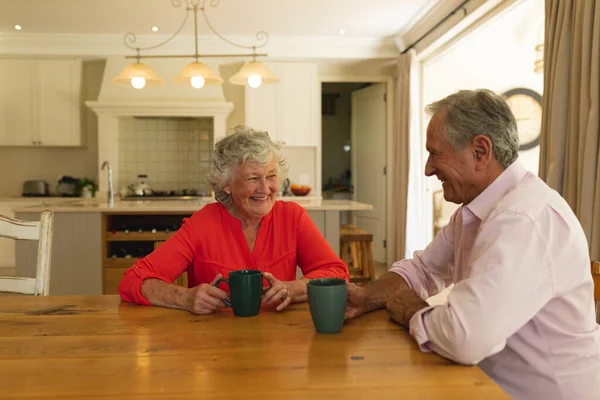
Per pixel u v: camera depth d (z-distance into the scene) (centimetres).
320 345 106
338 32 579
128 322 124
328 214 403
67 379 89
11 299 149
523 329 109
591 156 252
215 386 86
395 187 623
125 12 503
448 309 98
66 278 395
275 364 95
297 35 590
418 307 117
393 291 139
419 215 579
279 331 116
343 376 90
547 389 109
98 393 83
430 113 122
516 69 607
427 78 593
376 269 629
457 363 96
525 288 97
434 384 86
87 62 628
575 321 107
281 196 579
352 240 456
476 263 102
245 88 620
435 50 545
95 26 549
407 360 97
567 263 102
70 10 496
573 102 269
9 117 605
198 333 115
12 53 582
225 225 166
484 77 609
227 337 112
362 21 537
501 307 95
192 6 484
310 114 628
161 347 105
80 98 612
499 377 114
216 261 163
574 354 107
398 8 494
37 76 605
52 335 114
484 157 114
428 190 598
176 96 598
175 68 601
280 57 609
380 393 83
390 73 654
